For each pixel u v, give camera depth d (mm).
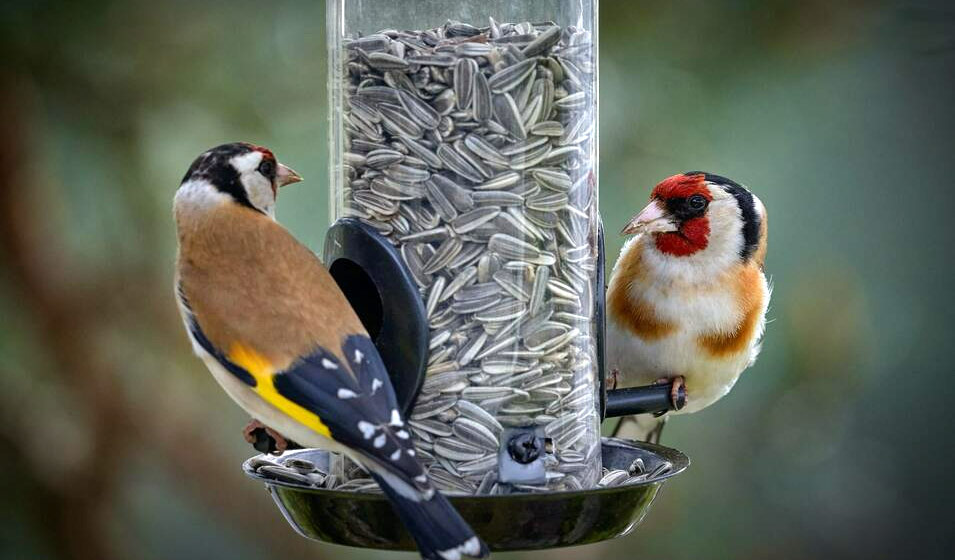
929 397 14570
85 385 12312
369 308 8656
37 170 11758
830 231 13336
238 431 12875
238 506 12898
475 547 7301
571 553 13273
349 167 8641
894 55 13336
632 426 11539
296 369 7816
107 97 11594
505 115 8461
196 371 12539
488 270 8438
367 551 13328
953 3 12141
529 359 8477
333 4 8867
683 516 13062
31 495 12430
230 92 11844
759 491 13039
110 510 12641
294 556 13062
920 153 14188
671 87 12266
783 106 12688
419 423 8383
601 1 12172
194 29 11812
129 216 11875
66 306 12164
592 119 8852
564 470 8562
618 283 10664
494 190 8453
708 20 12164
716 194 10438
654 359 10562
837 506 13859
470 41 8445
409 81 8477
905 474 14531
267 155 8680
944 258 14398
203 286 8211
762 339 12328
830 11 12117
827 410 12656
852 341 12719
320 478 8703
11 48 11273
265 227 8391
